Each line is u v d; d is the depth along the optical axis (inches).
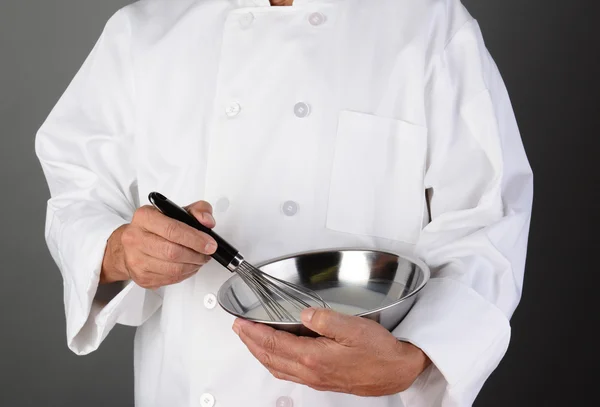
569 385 90.4
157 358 53.0
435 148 49.6
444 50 50.4
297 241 49.0
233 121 49.5
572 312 89.4
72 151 55.2
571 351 90.0
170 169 52.1
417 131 49.1
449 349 42.4
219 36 52.6
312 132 48.9
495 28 86.4
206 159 51.4
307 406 48.0
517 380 91.1
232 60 50.1
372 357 39.4
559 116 87.0
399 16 50.5
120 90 54.9
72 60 91.7
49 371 95.7
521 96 87.2
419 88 49.3
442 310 44.0
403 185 49.4
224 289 43.4
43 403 95.4
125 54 55.1
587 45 85.5
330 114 49.1
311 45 49.6
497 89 51.1
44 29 91.4
